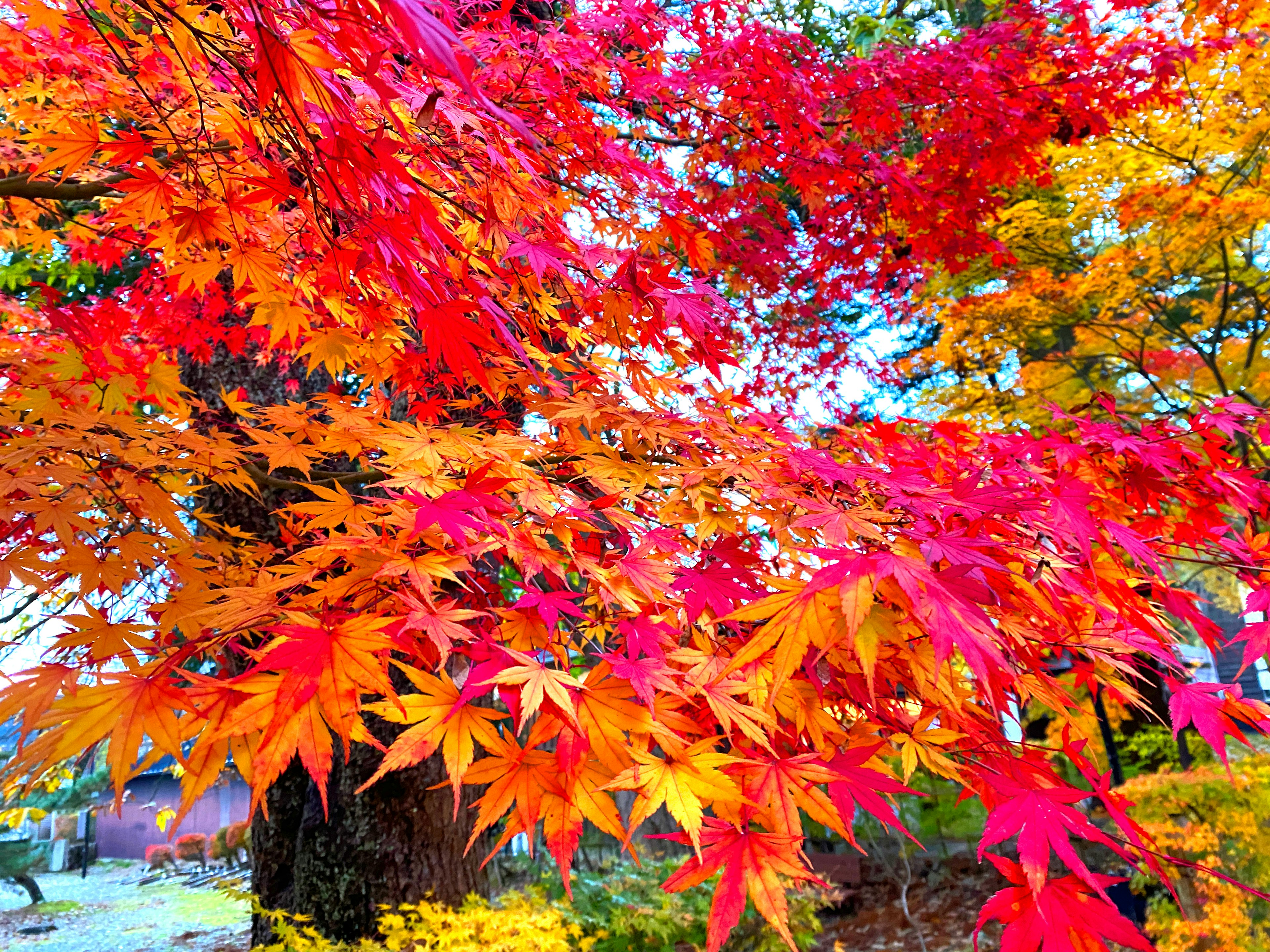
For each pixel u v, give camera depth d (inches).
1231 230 265.9
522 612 55.4
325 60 39.7
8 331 134.8
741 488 65.6
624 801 320.2
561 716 47.2
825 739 57.5
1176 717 56.1
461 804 190.5
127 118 90.4
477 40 89.4
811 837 436.8
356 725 42.6
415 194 42.1
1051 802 46.8
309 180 46.9
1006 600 57.1
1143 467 74.4
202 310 142.7
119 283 323.0
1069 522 53.0
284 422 75.2
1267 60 236.2
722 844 47.5
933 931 345.1
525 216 82.7
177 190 70.7
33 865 636.1
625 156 96.7
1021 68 170.1
